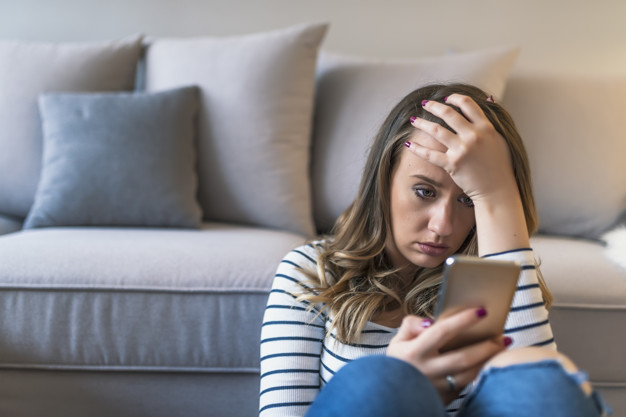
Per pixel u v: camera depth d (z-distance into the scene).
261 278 1.27
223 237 1.48
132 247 1.34
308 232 1.71
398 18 2.19
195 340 1.26
